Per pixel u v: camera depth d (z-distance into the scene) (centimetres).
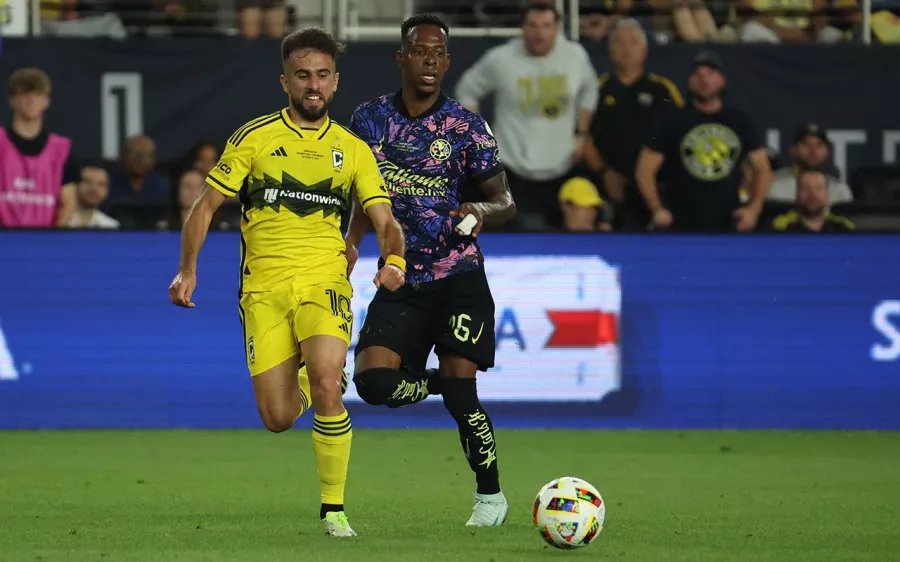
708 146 4578
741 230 4650
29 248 4547
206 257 4616
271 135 2186
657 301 4650
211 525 2384
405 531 2308
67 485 3123
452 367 2423
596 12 4853
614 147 4569
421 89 2419
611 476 3388
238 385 4631
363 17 4916
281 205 2181
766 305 4681
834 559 2027
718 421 4681
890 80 4616
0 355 4556
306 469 3509
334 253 2219
